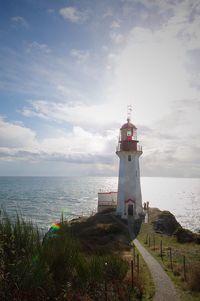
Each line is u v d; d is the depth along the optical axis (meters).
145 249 27.56
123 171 49.94
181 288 15.96
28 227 10.79
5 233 9.60
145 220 44.69
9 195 129.25
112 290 12.95
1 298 8.45
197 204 119.81
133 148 49.91
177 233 34.09
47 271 9.88
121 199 49.09
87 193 158.00
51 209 86.44
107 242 30.86
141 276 17.41
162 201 132.00
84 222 43.19
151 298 14.35
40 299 9.14
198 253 24.78
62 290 10.05
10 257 9.22
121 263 15.47
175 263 21.56
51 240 11.40
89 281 11.93
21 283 8.88
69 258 11.11
